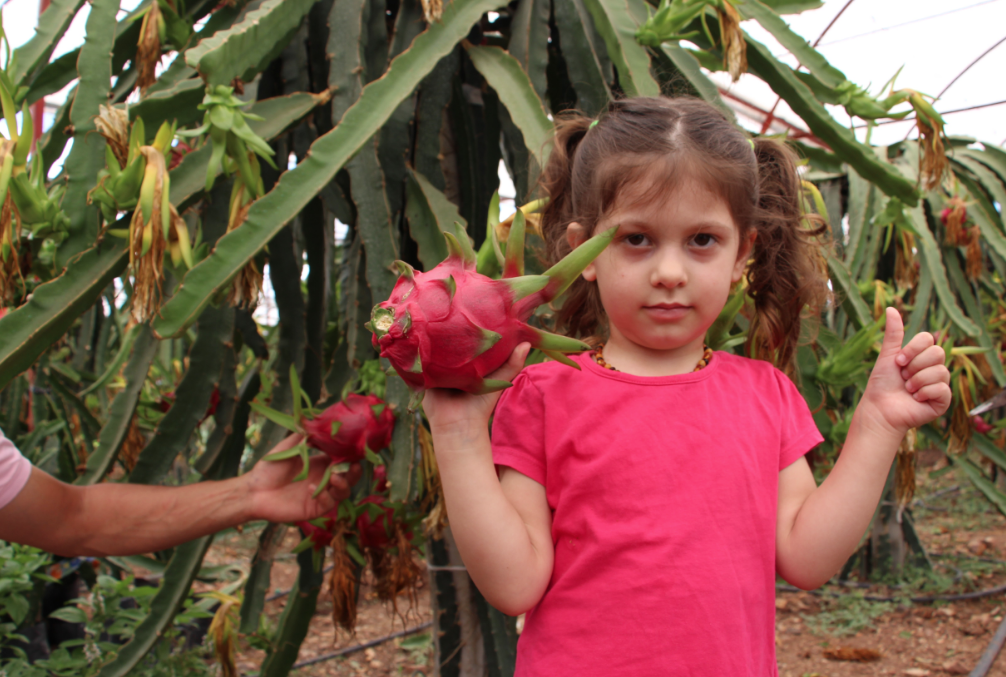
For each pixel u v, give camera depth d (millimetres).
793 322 822
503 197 3514
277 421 861
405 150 1033
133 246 736
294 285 1102
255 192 822
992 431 1915
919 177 1123
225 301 989
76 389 2039
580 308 819
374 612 2697
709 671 573
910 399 616
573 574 615
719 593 587
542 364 708
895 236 1844
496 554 572
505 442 671
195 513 877
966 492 4188
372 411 857
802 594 2809
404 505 961
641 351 684
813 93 1191
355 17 975
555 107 1285
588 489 623
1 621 1700
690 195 593
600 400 648
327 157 822
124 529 860
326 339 1332
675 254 605
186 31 1061
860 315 1336
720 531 604
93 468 998
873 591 2750
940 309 2365
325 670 2240
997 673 2055
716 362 701
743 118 5367
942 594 2648
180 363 2211
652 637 581
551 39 1243
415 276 527
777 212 772
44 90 1203
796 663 2244
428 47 908
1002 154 2398
